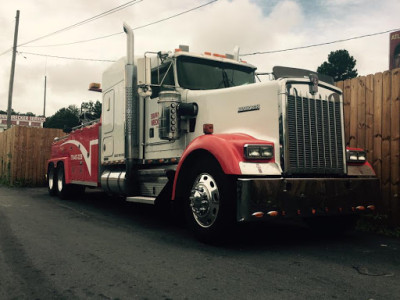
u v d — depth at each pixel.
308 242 5.25
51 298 3.13
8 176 15.96
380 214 6.18
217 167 4.82
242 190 4.38
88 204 9.47
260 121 5.07
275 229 6.25
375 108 6.36
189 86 6.32
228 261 4.20
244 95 5.31
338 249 4.83
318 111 5.18
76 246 4.90
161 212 8.09
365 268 3.96
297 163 4.84
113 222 6.79
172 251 4.64
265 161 4.71
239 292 3.24
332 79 5.80
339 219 5.72
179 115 6.05
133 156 6.94
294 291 3.26
